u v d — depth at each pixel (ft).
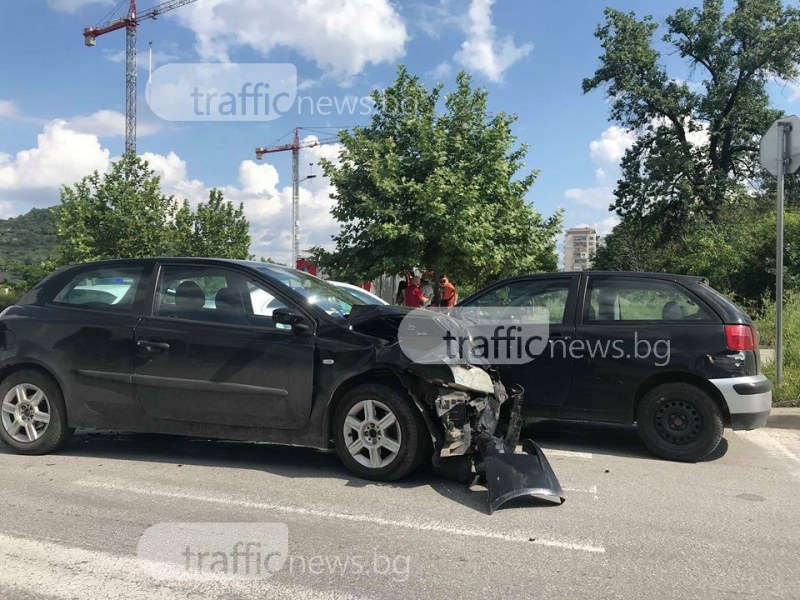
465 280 49.39
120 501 14.67
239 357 16.74
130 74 207.00
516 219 47.42
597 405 19.77
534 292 21.15
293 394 16.40
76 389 17.93
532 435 22.39
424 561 11.64
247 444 20.21
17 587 10.54
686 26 98.63
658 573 11.27
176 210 102.58
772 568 11.53
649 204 104.58
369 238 43.27
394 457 15.97
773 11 95.30
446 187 41.04
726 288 60.29
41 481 16.12
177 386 17.10
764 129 98.99
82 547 12.10
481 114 47.19
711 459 19.25
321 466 17.71
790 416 23.16
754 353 18.98
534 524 13.56
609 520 13.88
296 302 17.10
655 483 16.71
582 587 10.70
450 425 15.64
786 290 51.44
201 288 17.89
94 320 18.06
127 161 92.99
